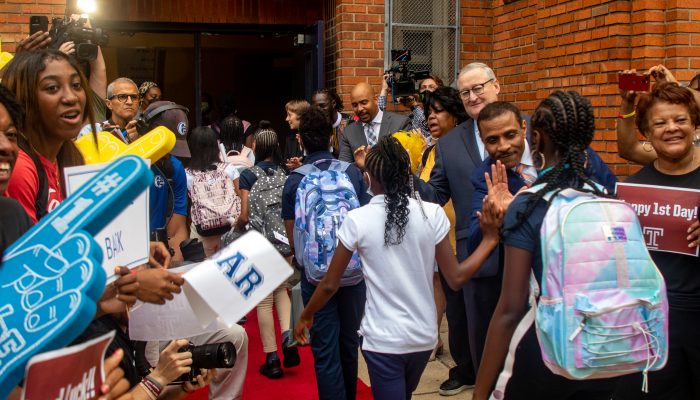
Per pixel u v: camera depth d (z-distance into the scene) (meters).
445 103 5.75
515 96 8.80
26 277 1.55
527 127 4.48
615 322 2.72
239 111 14.88
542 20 7.57
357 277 4.57
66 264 1.54
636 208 3.68
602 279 2.75
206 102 11.80
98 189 1.63
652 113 3.80
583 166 3.01
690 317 3.65
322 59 9.59
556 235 2.79
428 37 9.41
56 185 2.91
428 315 3.88
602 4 6.71
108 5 9.45
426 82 7.84
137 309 2.65
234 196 6.84
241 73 14.77
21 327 1.50
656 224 3.64
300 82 10.41
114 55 13.70
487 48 9.50
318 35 9.53
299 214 4.68
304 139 5.12
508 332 2.98
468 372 5.35
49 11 7.91
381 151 3.81
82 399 1.72
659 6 6.41
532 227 2.92
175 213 5.16
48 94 2.84
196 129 6.86
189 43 13.67
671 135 3.75
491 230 3.67
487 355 3.03
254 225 6.12
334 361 4.64
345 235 3.90
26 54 2.89
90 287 1.50
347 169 5.04
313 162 5.08
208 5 9.72
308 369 6.23
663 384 3.72
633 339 2.75
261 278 2.29
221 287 2.23
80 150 3.29
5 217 1.97
